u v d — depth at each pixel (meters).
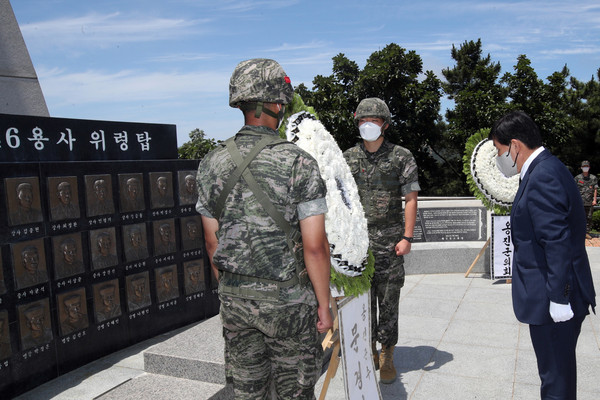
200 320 4.74
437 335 4.66
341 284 2.37
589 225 12.10
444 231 7.59
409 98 20.89
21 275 3.29
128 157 4.21
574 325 2.47
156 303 4.31
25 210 3.31
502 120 2.65
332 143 2.50
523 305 2.54
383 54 21.25
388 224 3.58
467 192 26.00
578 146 24.64
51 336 3.47
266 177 1.79
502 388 3.51
